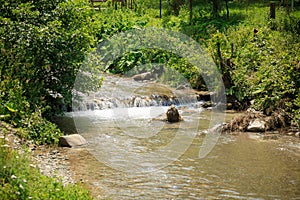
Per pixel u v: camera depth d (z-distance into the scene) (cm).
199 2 3303
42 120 1152
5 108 1097
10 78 1167
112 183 880
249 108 1565
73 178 887
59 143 1110
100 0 3294
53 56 1256
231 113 1542
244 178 928
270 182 906
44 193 691
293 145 1170
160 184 885
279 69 1500
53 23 1291
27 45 1223
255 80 1595
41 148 1055
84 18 1396
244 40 1956
